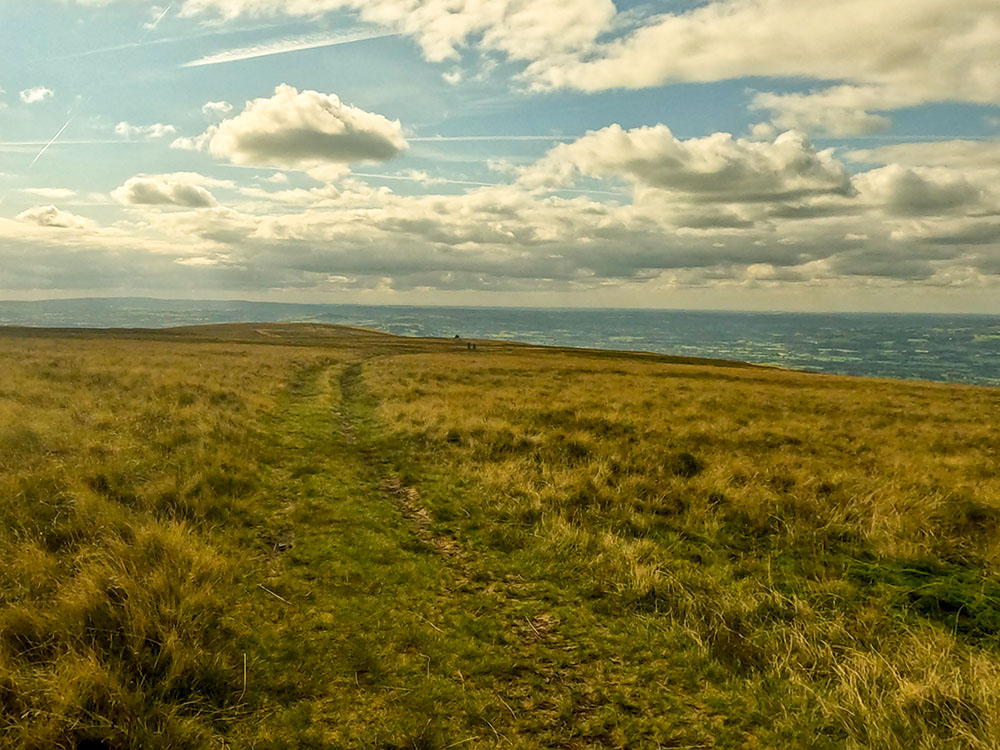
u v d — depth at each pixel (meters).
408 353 64.06
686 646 5.91
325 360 45.44
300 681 5.05
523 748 4.42
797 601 6.72
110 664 4.68
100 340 54.78
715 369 60.22
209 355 39.53
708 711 4.94
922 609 6.77
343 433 16.95
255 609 6.19
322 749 4.29
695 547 8.62
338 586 6.92
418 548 8.32
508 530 9.05
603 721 4.77
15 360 27.98
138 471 9.93
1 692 4.31
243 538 8.07
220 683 4.89
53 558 6.49
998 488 11.96
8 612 5.24
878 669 5.23
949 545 8.68
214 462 10.77
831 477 12.01
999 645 5.91
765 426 19.64
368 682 5.13
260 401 19.77
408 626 6.11
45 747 3.94
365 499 10.48
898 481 11.98
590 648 5.87
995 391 44.44
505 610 6.62
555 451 13.72
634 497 10.45
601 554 8.04
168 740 4.18
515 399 23.19
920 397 35.84
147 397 18.53
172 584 5.97
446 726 4.61
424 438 15.27
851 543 8.92
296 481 11.26
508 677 5.34
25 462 9.73
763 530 9.42
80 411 15.23
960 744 4.29
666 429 17.41
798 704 4.97
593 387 30.53
